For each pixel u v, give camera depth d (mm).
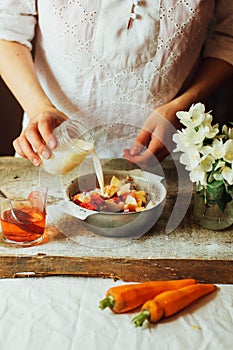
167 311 1044
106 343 992
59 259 1163
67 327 1025
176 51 1498
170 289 1104
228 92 2283
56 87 1594
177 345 994
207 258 1174
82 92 1558
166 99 1579
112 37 1447
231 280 1164
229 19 1610
